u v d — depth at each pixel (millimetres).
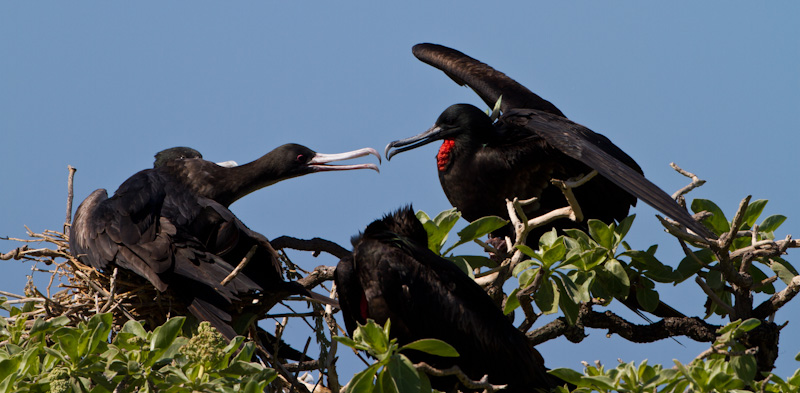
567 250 10680
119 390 8352
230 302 10539
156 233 11352
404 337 10125
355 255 10273
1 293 11094
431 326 10000
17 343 9789
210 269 11039
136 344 8750
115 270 10789
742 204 10445
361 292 10398
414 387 8195
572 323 10422
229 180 13039
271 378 8656
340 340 8352
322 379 11055
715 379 8469
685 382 8727
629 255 11047
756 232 11078
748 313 11445
